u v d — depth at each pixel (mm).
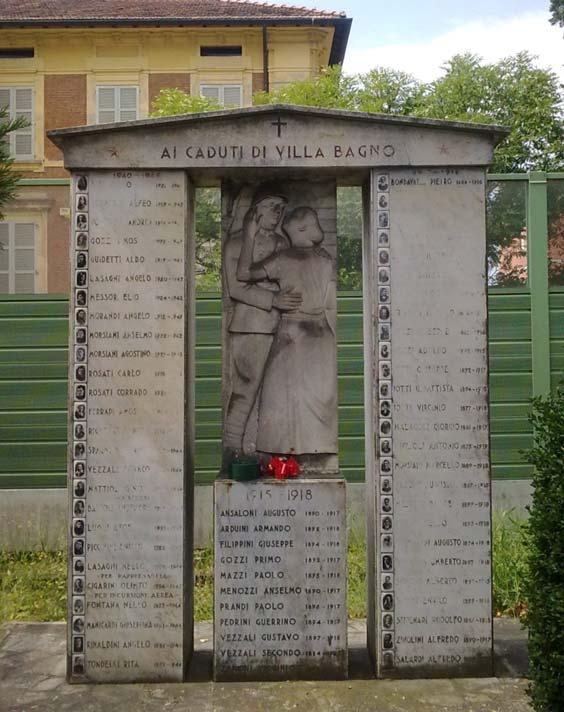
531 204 8820
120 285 5039
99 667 4965
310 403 5359
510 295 8859
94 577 4984
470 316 5043
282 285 5391
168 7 20797
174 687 4879
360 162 5039
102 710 4555
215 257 8953
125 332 5031
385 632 4984
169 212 5066
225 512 4992
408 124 5023
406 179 5074
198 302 8906
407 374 5023
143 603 4980
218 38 19891
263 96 14406
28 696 4770
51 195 8742
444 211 5062
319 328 5379
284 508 5000
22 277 8852
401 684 4887
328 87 14461
